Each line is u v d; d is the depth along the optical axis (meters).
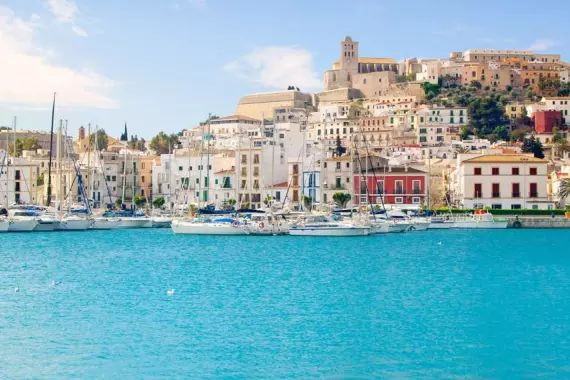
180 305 75.31
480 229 187.62
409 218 185.25
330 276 96.31
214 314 70.94
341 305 75.62
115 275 97.38
